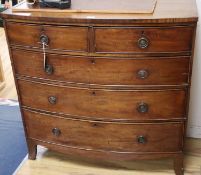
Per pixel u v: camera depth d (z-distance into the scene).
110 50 1.59
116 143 1.85
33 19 1.59
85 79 1.69
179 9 1.60
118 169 2.01
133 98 1.71
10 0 3.67
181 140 1.81
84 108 1.78
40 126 1.94
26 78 1.80
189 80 1.64
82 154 1.94
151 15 1.53
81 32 1.57
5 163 2.08
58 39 1.62
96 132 1.84
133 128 1.79
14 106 2.64
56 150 1.98
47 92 1.80
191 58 1.58
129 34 1.54
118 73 1.65
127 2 1.73
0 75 2.89
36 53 1.70
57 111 1.84
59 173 2.00
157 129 1.78
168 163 2.05
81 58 1.64
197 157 2.09
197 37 1.97
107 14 1.57
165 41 1.55
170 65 1.61
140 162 2.06
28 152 2.10
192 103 2.16
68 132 1.88
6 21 1.67
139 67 1.62
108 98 1.72
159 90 1.67
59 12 1.62
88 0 1.80
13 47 1.74
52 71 1.72
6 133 2.34
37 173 2.00
